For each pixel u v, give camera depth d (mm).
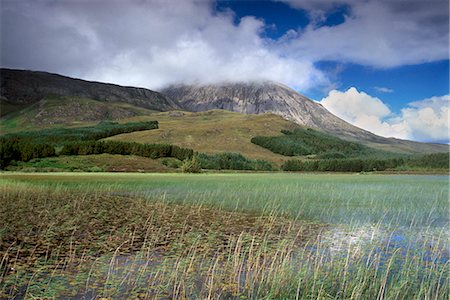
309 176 98062
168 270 14648
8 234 20781
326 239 20344
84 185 52781
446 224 25484
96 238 20109
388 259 16422
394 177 93562
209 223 24938
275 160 187000
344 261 15805
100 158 120062
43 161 110000
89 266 15109
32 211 28859
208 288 12867
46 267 14883
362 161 141375
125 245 18656
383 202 36531
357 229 23281
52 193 41469
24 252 17125
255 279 13586
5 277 13672
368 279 13633
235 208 32094
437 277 14203
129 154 131500
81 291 12477
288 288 12938
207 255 16938
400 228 23828
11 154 105750
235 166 144625
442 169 132875
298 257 16531
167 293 12414
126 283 13234
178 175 90438
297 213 29719
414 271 14805
